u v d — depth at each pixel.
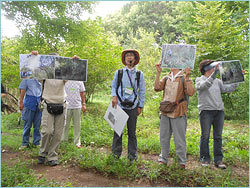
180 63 3.49
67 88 4.66
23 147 4.46
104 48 8.57
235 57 9.28
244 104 8.85
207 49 9.11
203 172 3.28
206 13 9.80
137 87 3.75
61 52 7.86
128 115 3.66
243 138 5.32
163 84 3.70
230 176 3.31
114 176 3.31
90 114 7.99
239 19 10.54
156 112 8.85
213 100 3.69
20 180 3.07
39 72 3.67
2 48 7.59
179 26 14.69
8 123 6.85
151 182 3.16
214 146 3.76
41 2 5.82
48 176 3.25
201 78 3.83
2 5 5.28
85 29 6.84
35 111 4.65
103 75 9.07
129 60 3.71
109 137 5.28
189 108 9.22
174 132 3.48
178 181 3.12
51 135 3.77
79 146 4.61
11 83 7.80
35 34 6.17
